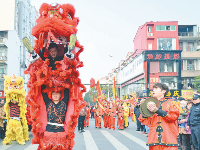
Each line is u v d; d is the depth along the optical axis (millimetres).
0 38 36000
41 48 4422
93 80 5586
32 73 4223
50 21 4148
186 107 7859
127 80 47312
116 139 10172
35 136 4262
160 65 35906
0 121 9703
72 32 4277
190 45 39062
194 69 37719
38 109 4258
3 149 7730
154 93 4262
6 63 36000
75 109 4355
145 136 11258
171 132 3902
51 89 4453
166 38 37906
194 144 6637
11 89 8484
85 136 11242
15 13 43688
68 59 4203
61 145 4316
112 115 14820
